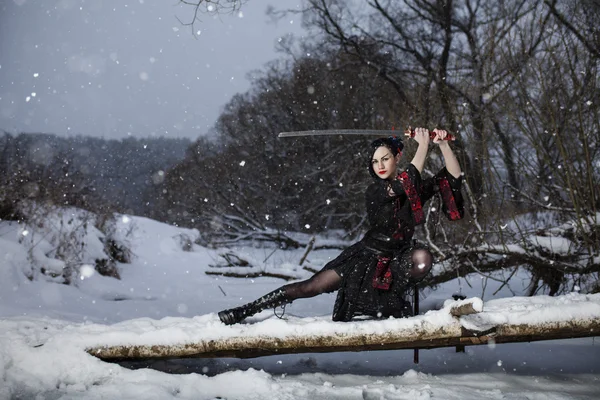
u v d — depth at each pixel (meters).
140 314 8.04
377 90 21.48
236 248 21.69
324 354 5.27
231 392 3.80
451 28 18.66
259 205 26.09
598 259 6.45
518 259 7.04
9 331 4.48
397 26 19.80
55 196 11.23
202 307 8.77
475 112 8.15
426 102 9.62
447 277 7.25
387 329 3.95
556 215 7.66
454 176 4.24
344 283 4.25
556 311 3.89
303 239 22.58
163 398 3.58
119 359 4.21
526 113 7.11
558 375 4.40
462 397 3.70
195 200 27.20
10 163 11.33
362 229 19.80
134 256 14.16
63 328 4.55
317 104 26.06
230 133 29.86
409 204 4.19
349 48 21.91
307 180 24.70
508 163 7.76
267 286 11.63
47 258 9.44
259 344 4.06
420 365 4.80
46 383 3.95
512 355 5.08
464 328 3.85
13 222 10.16
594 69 6.96
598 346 5.40
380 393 3.77
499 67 7.69
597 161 7.03
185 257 16.09
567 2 7.35
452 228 7.84
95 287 9.86
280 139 27.59
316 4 20.78
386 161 4.34
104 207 13.77
